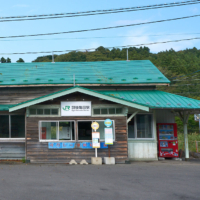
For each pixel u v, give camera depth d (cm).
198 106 1407
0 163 1277
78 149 1311
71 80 1595
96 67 1853
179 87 5141
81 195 680
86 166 1195
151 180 884
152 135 1486
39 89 1577
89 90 1290
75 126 1322
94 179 884
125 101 1295
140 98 1491
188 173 1043
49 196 664
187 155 1526
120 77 1662
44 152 1302
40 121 1317
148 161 1427
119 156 1316
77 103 1332
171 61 6900
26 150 1303
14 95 1565
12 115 1423
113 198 659
